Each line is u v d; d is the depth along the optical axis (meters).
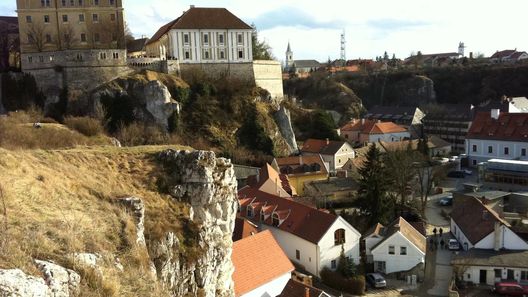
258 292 36.66
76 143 44.47
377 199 58.47
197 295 24.84
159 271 22.84
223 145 89.19
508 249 48.72
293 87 177.12
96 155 28.50
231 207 29.77
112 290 16.84
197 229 25.95
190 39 99.50
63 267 15.95
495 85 166.38
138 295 17.94
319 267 46.81
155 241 23.41
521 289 43.06
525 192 69.44
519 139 88.81
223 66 103.12
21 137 40.22
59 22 93.25
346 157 93.06
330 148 92.94
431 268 50.31
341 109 157.88
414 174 72.62
